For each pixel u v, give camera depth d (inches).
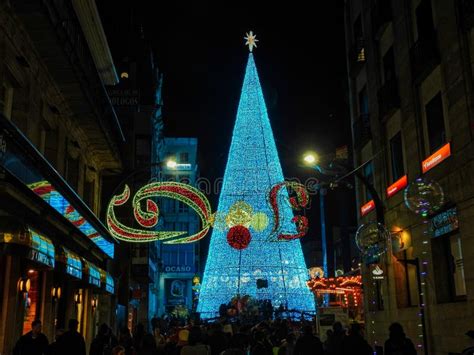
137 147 1808.6
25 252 455.8
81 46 723.4
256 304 1371.8
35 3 512.4
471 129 544.7
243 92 1888.5
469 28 552.4
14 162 460.4
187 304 2568.9
